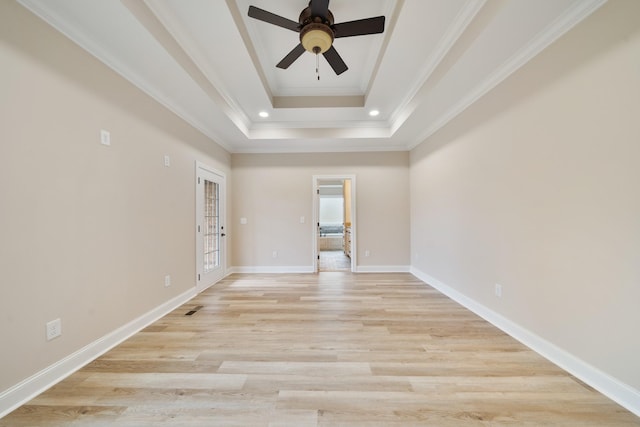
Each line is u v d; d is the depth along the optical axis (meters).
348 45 2.82
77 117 1.87
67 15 1.71
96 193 2.02
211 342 2.23
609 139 1.53
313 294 3.62
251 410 1.45
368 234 5.04
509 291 2.36
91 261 1.98
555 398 1.54
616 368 1.51
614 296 1.52
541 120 1.99
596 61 1.59
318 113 4.04
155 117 2.74
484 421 1.37
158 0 1.90
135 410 1.45
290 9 2.35
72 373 1.78
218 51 2.50
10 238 1.46
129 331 2.35
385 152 5.02
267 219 5.06
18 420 1.37
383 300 3.34
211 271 4.11
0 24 1.42
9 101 1.46
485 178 2.68
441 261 3.71
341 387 1.65
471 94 2.81
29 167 1.56
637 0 1.40
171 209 3.03
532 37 1.94
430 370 1.82
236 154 5.05
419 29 2.19
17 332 1.49
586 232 1.67
